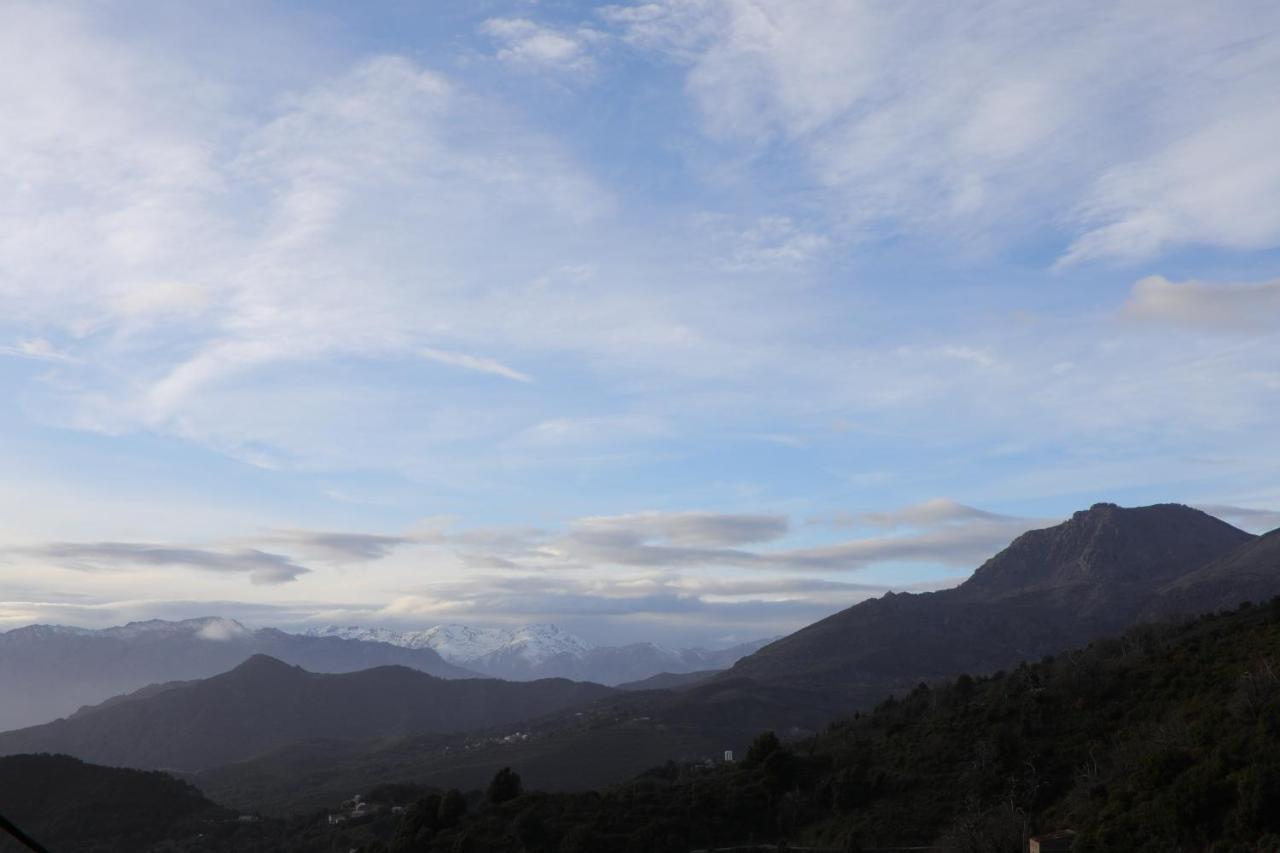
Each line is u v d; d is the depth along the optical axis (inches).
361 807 4394.7
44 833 3895.2
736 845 2906.0
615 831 2952.8
